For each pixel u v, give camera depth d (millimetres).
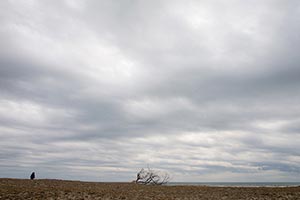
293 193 25109
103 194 21406
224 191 28016
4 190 19672
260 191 27953
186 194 24578
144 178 50469
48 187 24031
